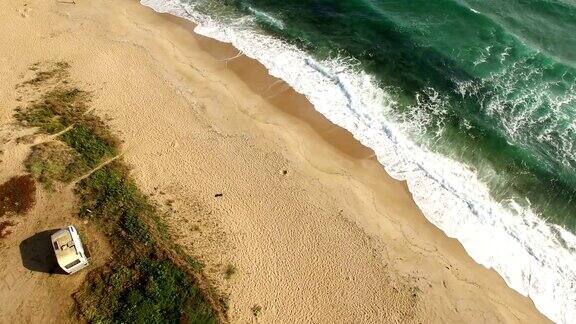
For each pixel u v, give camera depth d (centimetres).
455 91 3953
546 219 3278
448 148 3622
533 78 4003
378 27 4431
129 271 2789
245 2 4700
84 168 3212
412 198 3381
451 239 3191
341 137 3691
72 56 4006
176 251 2906
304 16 4566
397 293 2909
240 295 2809
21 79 3728
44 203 3009
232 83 4003
